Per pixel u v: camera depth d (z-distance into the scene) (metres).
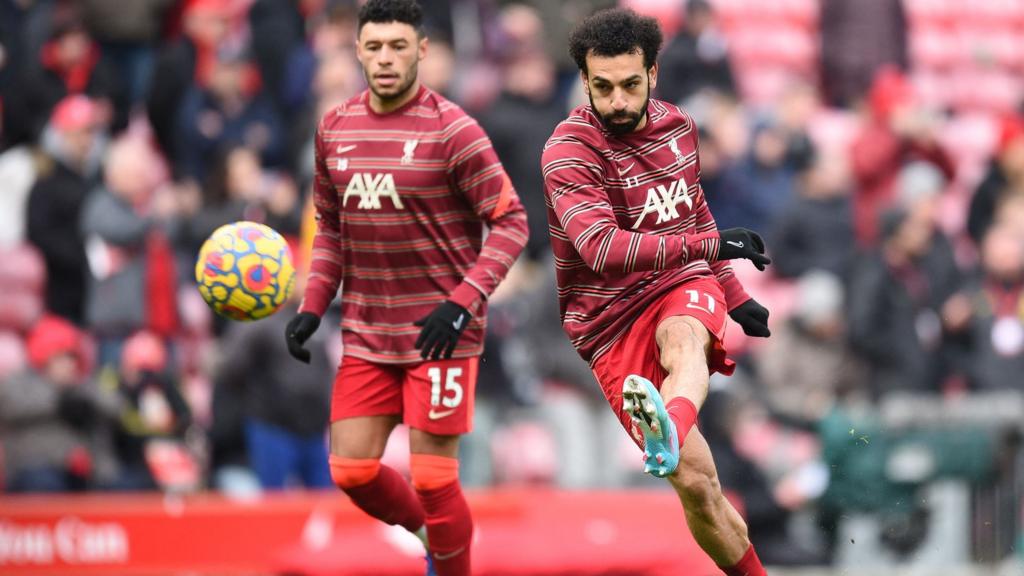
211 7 47.22
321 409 34.69
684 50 47.88
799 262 42.50
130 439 35.62
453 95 45.12
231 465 34.62
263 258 21.92
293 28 46.94
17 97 44.66
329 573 30.78
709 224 20.78
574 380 36.28
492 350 36.28
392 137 22.06
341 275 22.97
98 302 38.91
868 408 36.50
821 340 38.75
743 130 47.94
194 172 45.00
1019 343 42.88
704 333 19.39
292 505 31.91
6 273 38.72
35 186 39.97
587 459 36.16
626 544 31.45
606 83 18.78
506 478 35.81
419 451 22.47
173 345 39.28
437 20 46.34
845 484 35.06
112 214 39.19
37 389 35.22
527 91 42.25
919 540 34.62
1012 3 64.00
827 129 53.25
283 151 45.16
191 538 32.16
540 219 41.75
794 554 34.81
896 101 49.00
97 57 45.84
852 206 43.78
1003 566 34.25
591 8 46.00
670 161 19.58
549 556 30.91
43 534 32.62
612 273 19.14
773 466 36.62
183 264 40.78
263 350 34.44
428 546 23.64
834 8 55.50
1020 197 49.34
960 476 34.66
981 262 47.75
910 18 61.69
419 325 21.41
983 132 58.84
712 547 20.12
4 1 46.19
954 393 42.09
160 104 45.69
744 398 37.03
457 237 22.30
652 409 17.17
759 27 57.91
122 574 32.31
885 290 41.16
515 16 43.41
